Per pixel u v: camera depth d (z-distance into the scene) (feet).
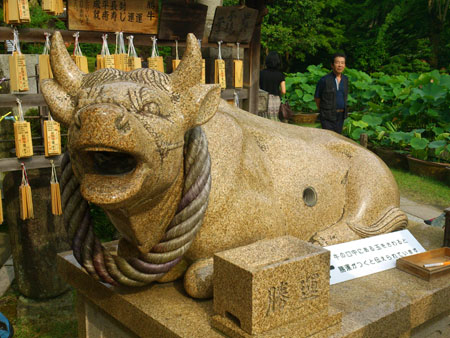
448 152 24.23
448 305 7.89
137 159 5.25
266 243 6.51
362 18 67.10
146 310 6.81
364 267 8.29
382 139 27.86
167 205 6.45
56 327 11.92
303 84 38.88
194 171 6.53
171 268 6.99
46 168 11.65
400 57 65.05
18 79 10.13
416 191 21.30
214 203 7.11
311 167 9.46
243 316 5.73
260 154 8.68
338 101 20.67
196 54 5.95
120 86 5.48
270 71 23.53
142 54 35.14
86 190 5.19
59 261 9.05
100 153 5.62
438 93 26.73
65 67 6.02
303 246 6.38
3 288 13.55
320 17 67.21
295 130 10.40
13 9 9.82
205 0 15.60
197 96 5.98
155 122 5.48
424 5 62.54
